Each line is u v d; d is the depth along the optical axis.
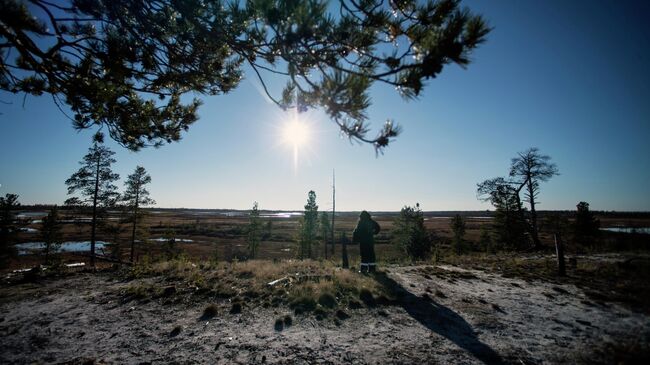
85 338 4.88
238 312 6.18
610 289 7.48
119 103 5.23
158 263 12.05
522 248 27.02
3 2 3.10
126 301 6.93
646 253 14.55
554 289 7.78
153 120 5.88
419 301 6.79
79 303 6.79
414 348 4.47
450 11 2.90
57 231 30.64
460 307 6.36
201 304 6.70
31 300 7.03
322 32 2.83
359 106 2.94
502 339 4.73
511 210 28.05
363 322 5.59
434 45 2.51
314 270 10.26
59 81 4.22
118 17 3.98
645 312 5.77
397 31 3.12
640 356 3.92
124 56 4.11
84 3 3.73
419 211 29.70
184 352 4.37
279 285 8.03
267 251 43.09
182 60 4.60
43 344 4.64
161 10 4.09
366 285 7.81
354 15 3.14
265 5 2.71
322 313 6.03
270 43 3.42
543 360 4.00
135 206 29.61
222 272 9.97
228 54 4.86
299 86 3.25
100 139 5.85
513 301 6.76
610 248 17.50
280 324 5.50
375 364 3.99
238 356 4.24
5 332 5.10
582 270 10.02
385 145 3.11
